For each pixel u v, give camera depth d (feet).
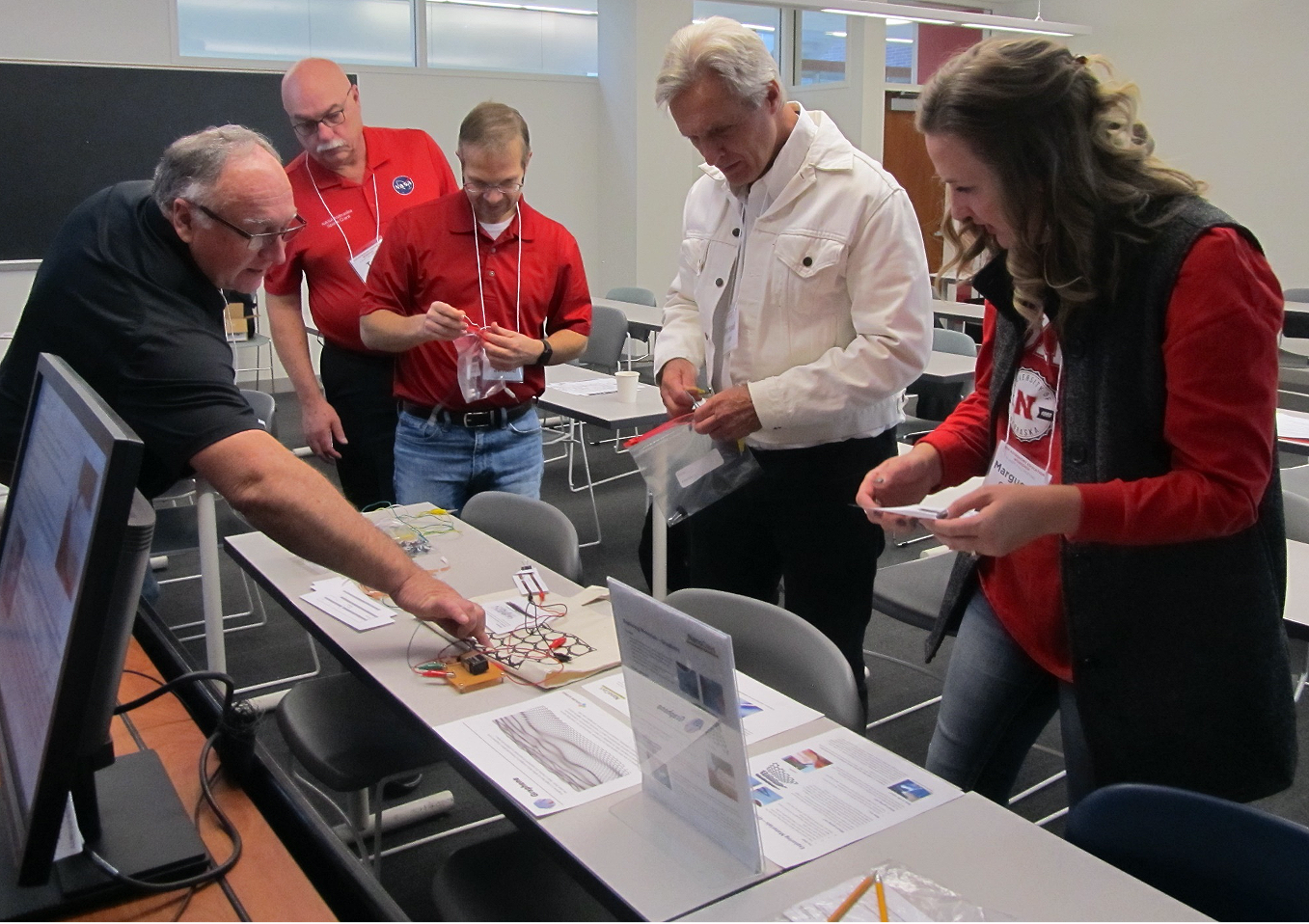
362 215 9.92
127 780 3.58
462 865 4.89
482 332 8.34
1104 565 4.21
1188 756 4.20
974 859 3.42
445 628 5.03
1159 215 3.91
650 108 26.84
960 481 5.42
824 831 3.60
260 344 21.71
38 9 20.22
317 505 4.61
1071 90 3.79
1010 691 4.99
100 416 2.60
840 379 6.46
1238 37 27.04
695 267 7.41
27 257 19.34
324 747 6.03
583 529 14.99
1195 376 3.82
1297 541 7.44
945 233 4.65
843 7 22.99
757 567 7.74
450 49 25.64
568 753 4.18
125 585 2.59
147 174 20.03
